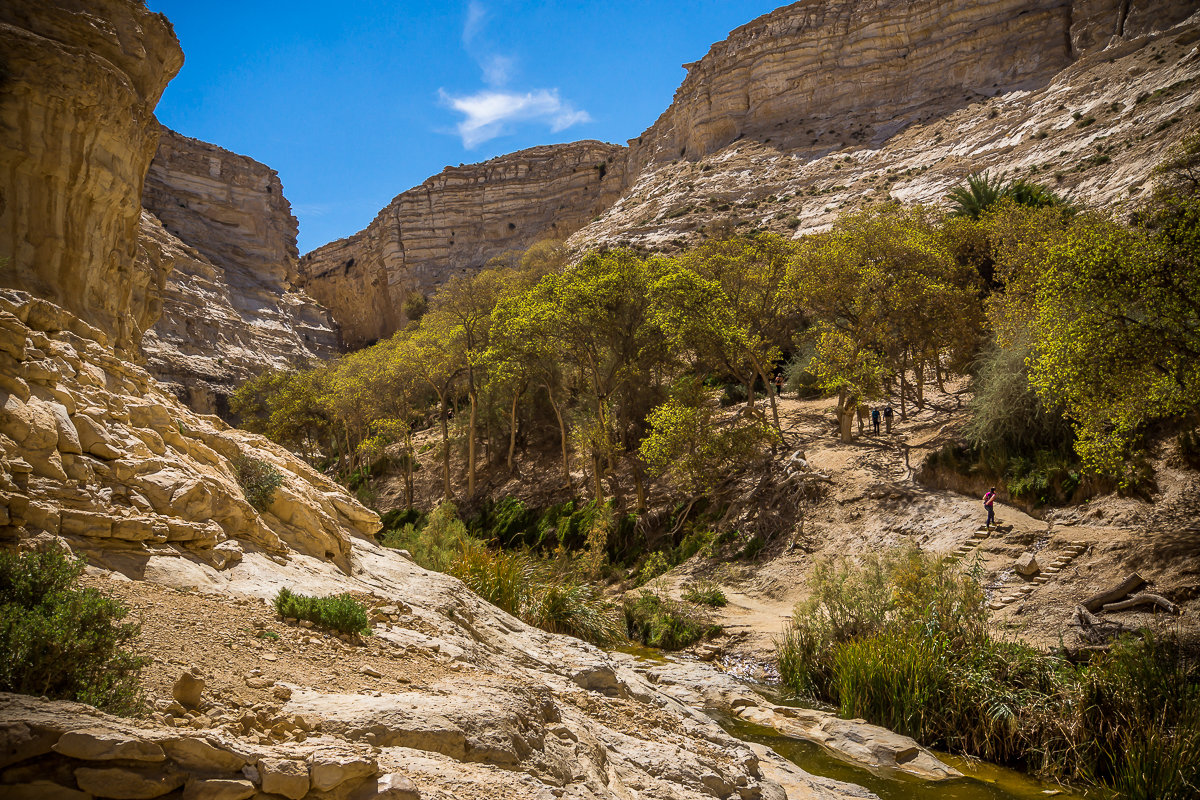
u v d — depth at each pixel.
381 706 4.55
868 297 28.58
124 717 3.51
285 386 61.78
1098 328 15.02
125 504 6.89
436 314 61.62
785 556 23.59
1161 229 16.02
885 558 15.42
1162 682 10.10
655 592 21.30
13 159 13.76
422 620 8.20
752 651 16.64
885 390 30.86
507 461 45.41
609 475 36.69
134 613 5.21
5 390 6.52
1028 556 17.42
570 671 9.30
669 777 6.38
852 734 10.63
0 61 13.62
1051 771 9.73
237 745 3.41
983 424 22.48
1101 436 16.58
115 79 15.26
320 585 8.03
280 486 9.82
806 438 31.36
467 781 4.04
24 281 13.82
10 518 5.51
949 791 9.09
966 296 30.47
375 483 52.38
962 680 11.20
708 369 43.25
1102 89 58.72
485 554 15.31
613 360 36.38
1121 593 14.69
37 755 2.95
